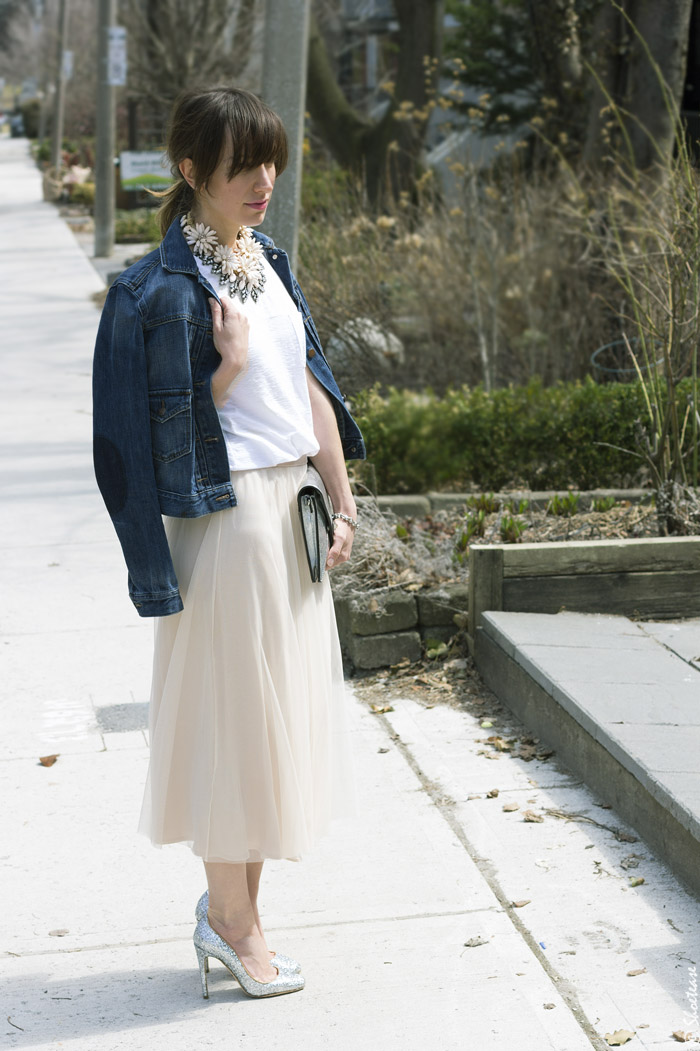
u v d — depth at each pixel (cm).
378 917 360
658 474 619
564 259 1001
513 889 374
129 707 513
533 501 689
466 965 335
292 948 345
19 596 648
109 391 296
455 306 997
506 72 1752
